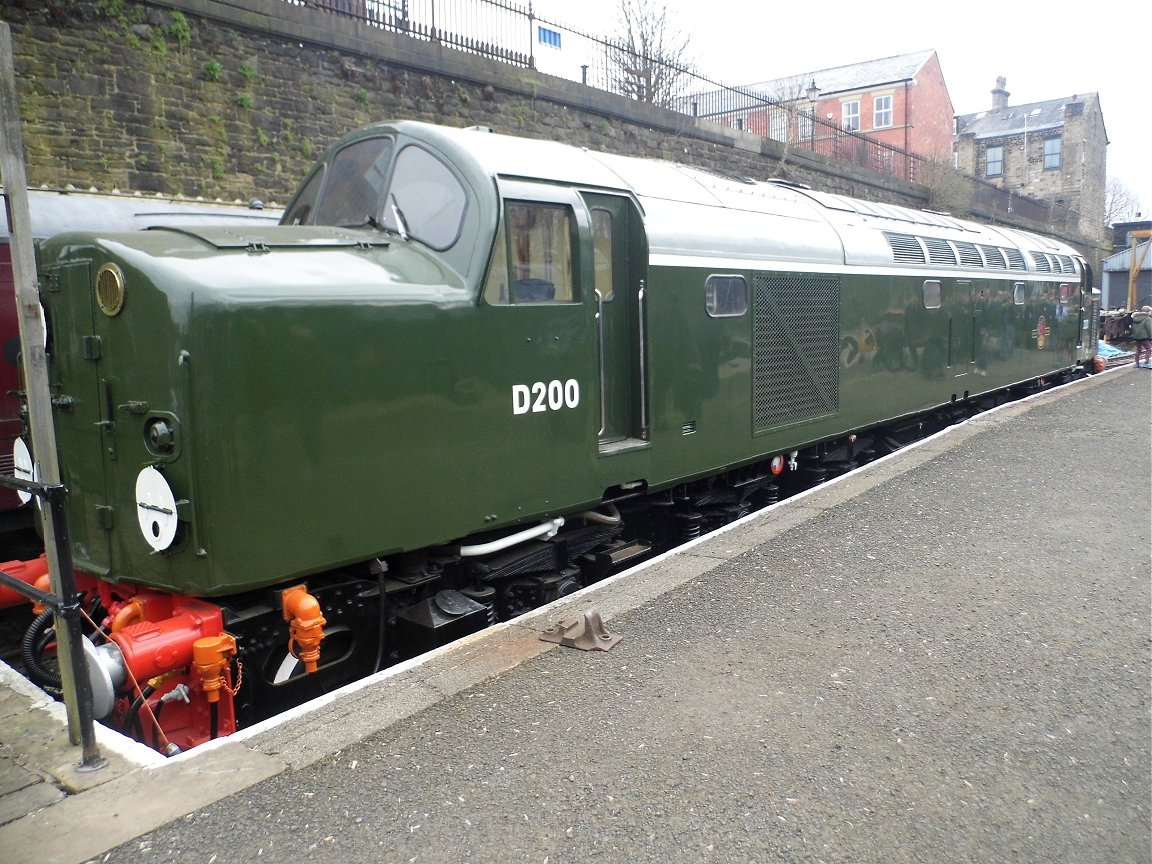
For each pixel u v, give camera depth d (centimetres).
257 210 862
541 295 500
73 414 416
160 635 367
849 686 404
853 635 461
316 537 393
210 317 357
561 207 513
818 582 540
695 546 614
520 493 488
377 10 1208
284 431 378
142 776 327
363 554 412
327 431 393
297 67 1080
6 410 661
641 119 1599
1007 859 285
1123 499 726
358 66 1140
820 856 287
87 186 917
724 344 669
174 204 807
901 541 620
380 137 530
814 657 435
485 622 494
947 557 585
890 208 1101
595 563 600
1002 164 5341
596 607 502
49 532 323
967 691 398
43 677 430
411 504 431
